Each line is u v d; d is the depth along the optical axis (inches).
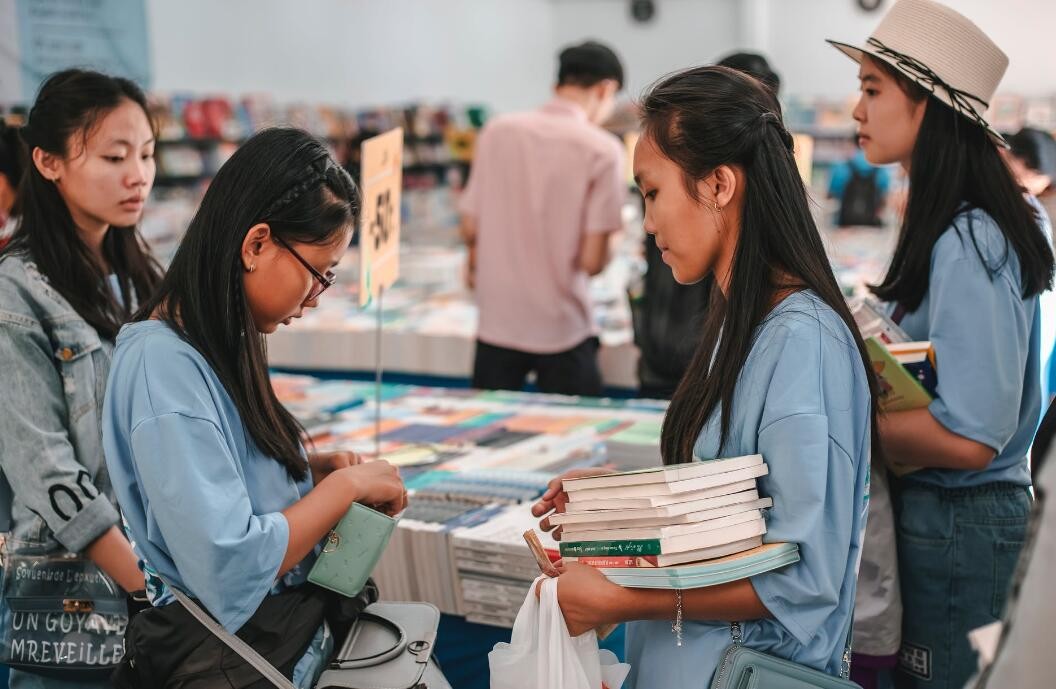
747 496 51.8
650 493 50.5
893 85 73.2
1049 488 36.1
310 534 54.7
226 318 53.8
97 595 68.1
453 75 400.2
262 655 54.5
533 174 146.5
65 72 72.3
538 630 54.4
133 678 55.3
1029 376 74.0
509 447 105.5
